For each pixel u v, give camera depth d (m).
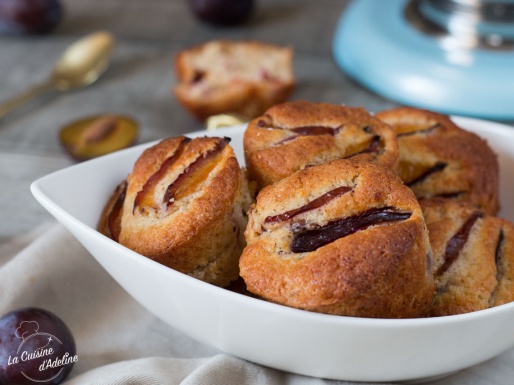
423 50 0.65
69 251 0.45
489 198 0.45
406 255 0.34
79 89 0.71
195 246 0.37
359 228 0.35
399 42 0.66
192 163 0.39
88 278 0.44
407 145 0.45
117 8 0.87
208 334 0.37
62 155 0.62
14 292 0.43
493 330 0.35
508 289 0.38
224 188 0.37
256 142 0.40
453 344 0.35
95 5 0.87
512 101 0.62
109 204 0.40
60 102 0.69
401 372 0.36
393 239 0.34
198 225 0.37
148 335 0.42
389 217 0.35
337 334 0.33
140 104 0.69
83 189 0.40
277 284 0.34
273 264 0.35
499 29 0.64
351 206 0.36
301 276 0.34
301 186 0.37
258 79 0.67
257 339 0.36
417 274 0.35
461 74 0.63
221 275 0.39
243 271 0.35
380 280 0.34
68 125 0.63
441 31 0.66
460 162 0.44
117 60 0.76
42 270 0.44
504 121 0.63
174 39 0.80
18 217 0.54
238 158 0.44
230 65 0.69
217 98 0.65
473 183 0.44
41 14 0.78
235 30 0.82
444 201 0.42
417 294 0.35
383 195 0.36
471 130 0.47
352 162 0.37
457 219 0.41
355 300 0.34
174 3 0.88
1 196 0.56
